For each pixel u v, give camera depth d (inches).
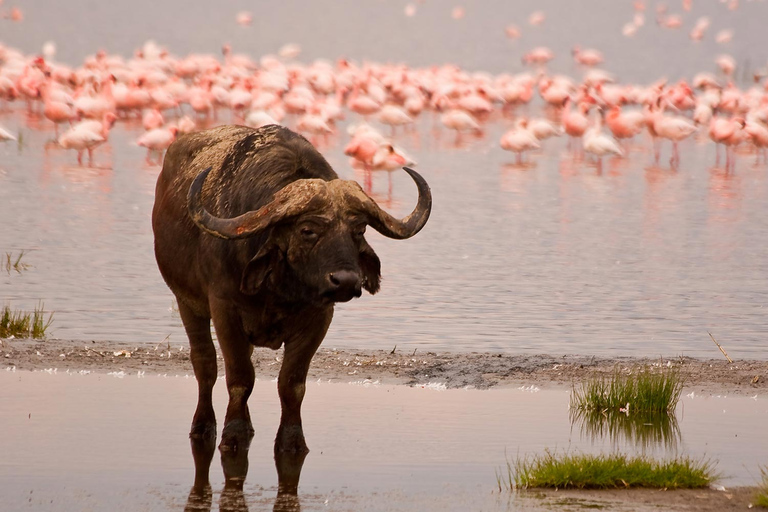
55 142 4849.9
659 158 5036.9
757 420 1496.1
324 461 1288.1
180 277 1400.1
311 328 1311.5
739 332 2171.5
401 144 5226.4
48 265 2664.9
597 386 1590.8
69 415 1461.6
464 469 1259.2
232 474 1236.5
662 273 2765.7
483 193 3929.6
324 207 1199.6
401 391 1635.1
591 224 3408.0
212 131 1471.5
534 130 5187.0
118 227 3154.5
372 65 7721.5
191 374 1716.3
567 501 1145.4
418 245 3051.2
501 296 2470.5
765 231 3336.6
